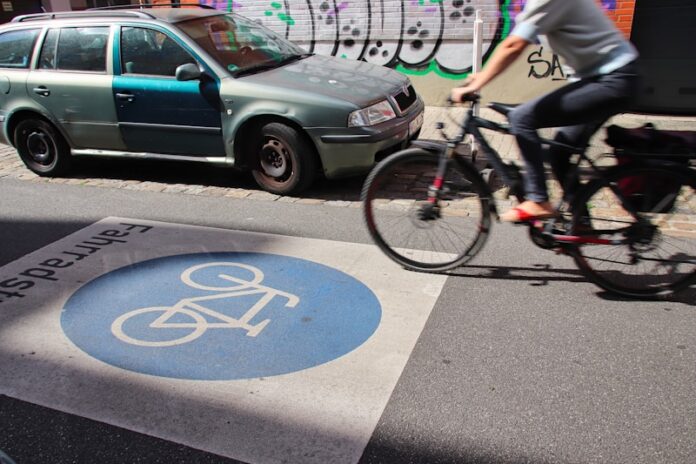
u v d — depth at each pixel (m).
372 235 4.33
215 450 2.69
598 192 3.80
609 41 3.40
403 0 9.32
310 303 3.91
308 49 10.12
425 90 9.67
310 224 5.25
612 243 3.84
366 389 3.07
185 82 5.93
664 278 3.93
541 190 3.72
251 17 10.30
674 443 2.66
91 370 3.29
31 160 7.02
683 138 3.66
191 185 6.50
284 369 3.25
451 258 4.41
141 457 2.66
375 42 9.70
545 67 8.84
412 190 5.36
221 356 3.38
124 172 7.09
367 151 5.57
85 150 6.67
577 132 3.72
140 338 3.58
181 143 6.16
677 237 4.64
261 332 3.60
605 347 3.37
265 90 5.66
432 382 3.11
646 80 8.50
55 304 4.01
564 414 2.85
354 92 5.70
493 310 3.78
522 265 4.37
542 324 3.62
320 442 2.72
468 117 3.93
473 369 3.20
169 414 2.93
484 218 4.12
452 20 9.16
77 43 6.44
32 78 6.58
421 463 2.60
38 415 2.95
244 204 5.84
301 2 9.90
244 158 6.07
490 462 2.59
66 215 5.70
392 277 4.24
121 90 6.19
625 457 2.59
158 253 4.75
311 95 5.55
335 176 5.75
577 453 2.62
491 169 4.09
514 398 2.97
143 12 6.36
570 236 3.85
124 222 5.46
